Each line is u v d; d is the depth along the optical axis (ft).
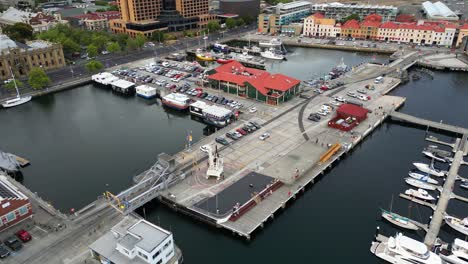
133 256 290.56
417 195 392.68
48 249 319.88
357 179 429.79
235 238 345.31
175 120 602.44
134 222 342.23
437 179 426.51
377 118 563.89
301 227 356.18
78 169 460.96
